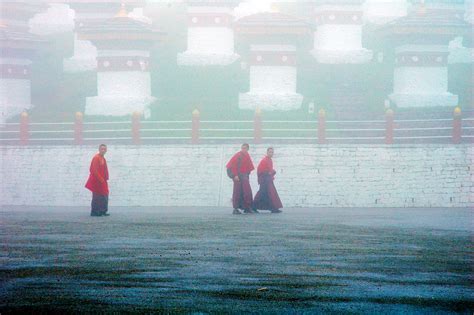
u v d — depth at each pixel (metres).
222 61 85.94
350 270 19.95
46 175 59.22
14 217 40.84
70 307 15.02
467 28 74.81
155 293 16.55
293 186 54.75
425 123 68.56
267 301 15.63
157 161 57.62
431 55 75.44
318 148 55.88
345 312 14.61
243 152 44.00
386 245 25.80
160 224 35.22
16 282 18.03
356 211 46.28
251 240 27.52
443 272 19.64
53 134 70.94
